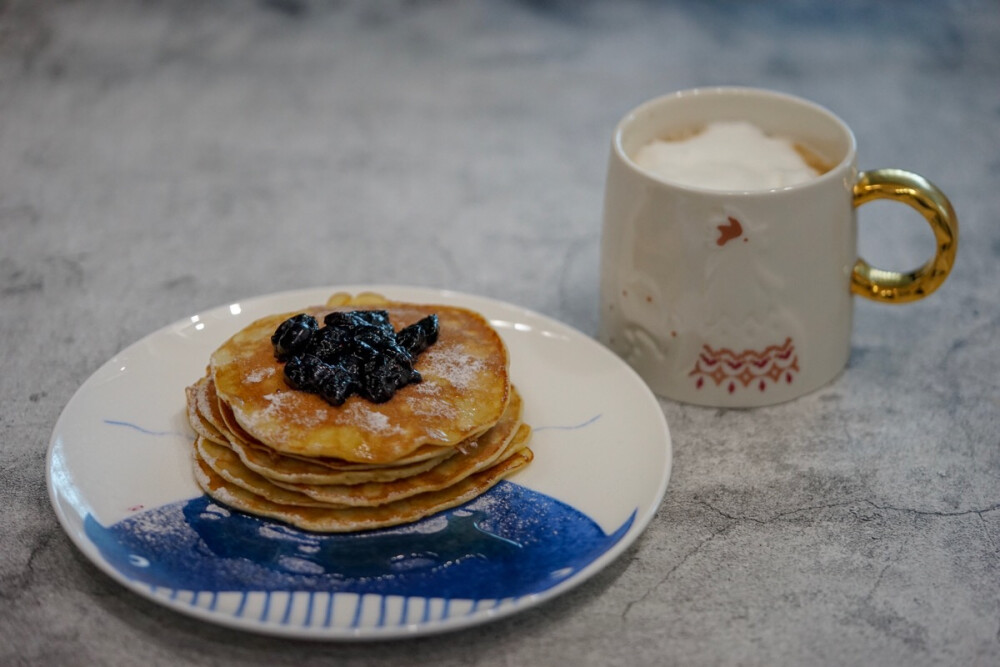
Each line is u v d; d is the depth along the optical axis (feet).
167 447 1.69
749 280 1.76
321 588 1.52
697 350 1.83
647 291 1.82
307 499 1.60
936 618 1.57
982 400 1.91
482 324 1.79
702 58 2.94
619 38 3.04
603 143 2.62
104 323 2.03
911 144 2.57
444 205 2.39
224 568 1.53
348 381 1.62
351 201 2.39
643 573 1.62
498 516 1.62
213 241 2.25
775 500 1.73
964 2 3.19
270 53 2.92
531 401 1.78
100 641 1.52
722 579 1.61
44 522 1.67
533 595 1.49
